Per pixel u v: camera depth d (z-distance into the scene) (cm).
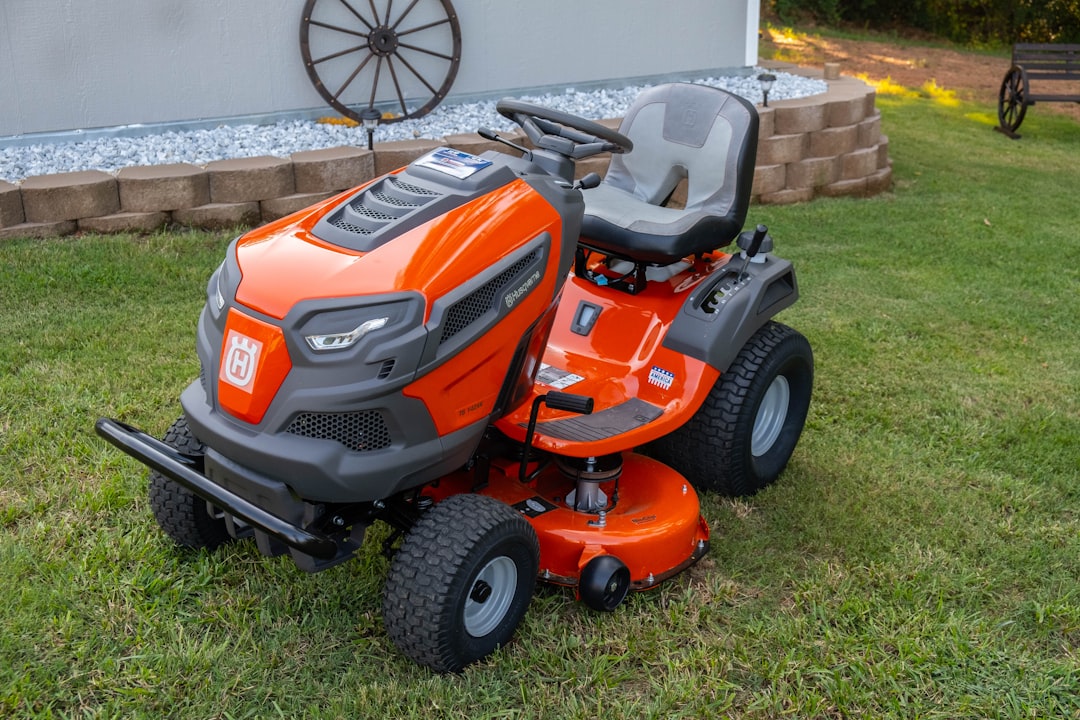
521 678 277
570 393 315
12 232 569
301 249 266
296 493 253
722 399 355
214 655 275
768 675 281
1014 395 477
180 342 472
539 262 283
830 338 533
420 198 277
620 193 394
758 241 359
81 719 255
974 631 303
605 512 324
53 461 368
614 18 872
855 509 367
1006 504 380
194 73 713
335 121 755
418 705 265
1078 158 1064
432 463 265
